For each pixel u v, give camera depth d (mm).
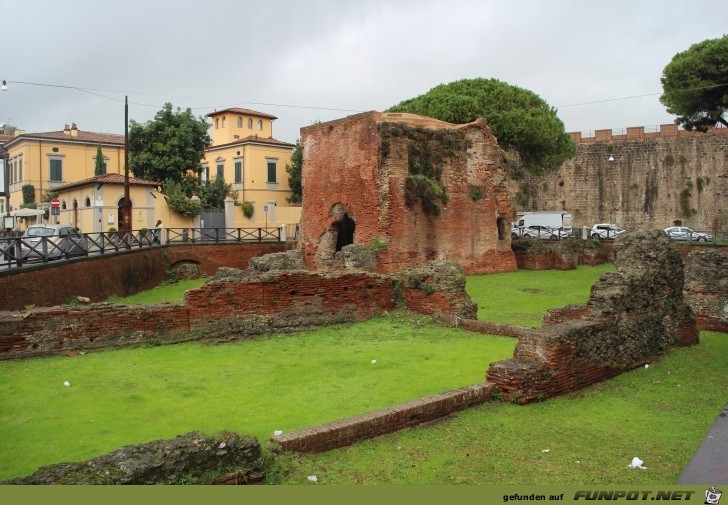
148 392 10648
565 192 63562
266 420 9188
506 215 32656
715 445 6527
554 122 45312
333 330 16406
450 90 45844
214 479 6555
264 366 12555
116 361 12750
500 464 7648
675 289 15297
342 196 29688
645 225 59938
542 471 7445
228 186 56625
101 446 8109
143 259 29344
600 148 62000
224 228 38562
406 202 27844
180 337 14625
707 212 57375
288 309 16266
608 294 12883
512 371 10227
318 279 16812
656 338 14125
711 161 57281
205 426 8914
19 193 56281
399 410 8820
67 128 59750
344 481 6996
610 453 8117
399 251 27578
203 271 35438
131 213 37125
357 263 25172
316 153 31500
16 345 12742
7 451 7930
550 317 15656
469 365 12680
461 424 9117
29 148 53875
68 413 9484
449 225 29828
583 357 11422
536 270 33562
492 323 16188
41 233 30703
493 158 32031
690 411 10094
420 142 28797
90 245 26109
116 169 57906
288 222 53031
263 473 6953
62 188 43000
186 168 51094
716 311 18016
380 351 13992
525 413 9719
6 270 16672
